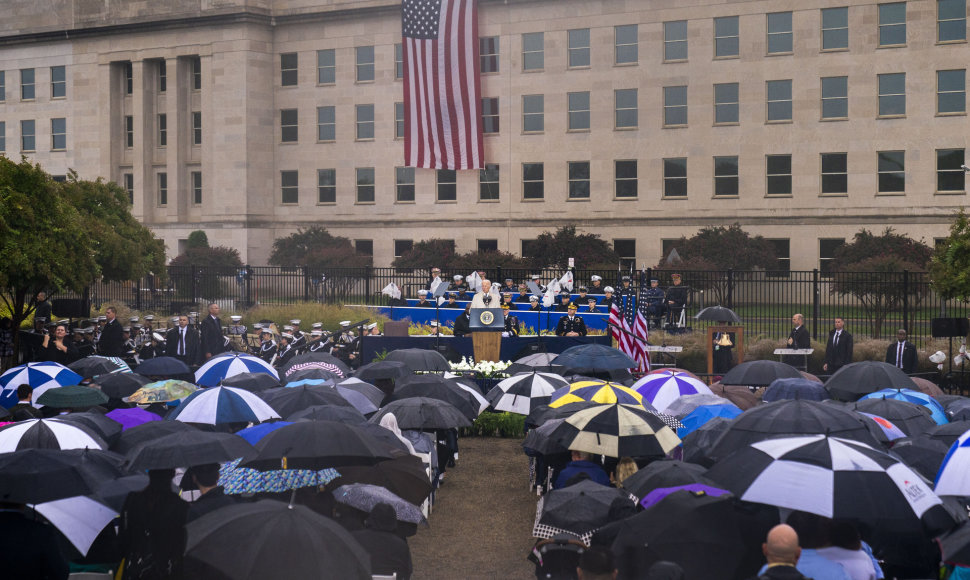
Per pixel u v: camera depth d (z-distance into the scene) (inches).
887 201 1999.3
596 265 2000.5
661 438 388.8
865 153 2015.3
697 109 2127.2
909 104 1984.5
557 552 310.7
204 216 2465.6
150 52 2532.0
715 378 931.3
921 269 1640.0
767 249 1957.4
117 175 2628.0
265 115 2450.8
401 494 384.5
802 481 277.7
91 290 1683.1
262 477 342.0
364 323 1198.3
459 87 2218.3
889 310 1331.2
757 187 2086.6
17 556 272.5
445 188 2330.2
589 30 2198.6
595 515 329.1
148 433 396.5
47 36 2647.6
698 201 2128.4
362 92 2385.6
